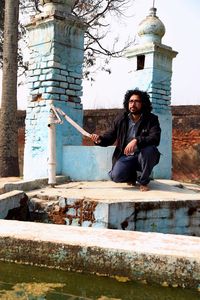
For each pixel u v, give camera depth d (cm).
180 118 1021
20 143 1190
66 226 274
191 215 437
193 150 1004
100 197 418
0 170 891
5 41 892
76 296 202
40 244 236
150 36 783
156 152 501
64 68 632
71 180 608
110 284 216
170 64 791
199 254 208
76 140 648
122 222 391
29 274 234
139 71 773
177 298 201
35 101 639
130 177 523
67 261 229
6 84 892
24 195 435
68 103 637
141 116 516
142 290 209
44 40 627
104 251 220
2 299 196
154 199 416
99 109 1090
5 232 252
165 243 229
